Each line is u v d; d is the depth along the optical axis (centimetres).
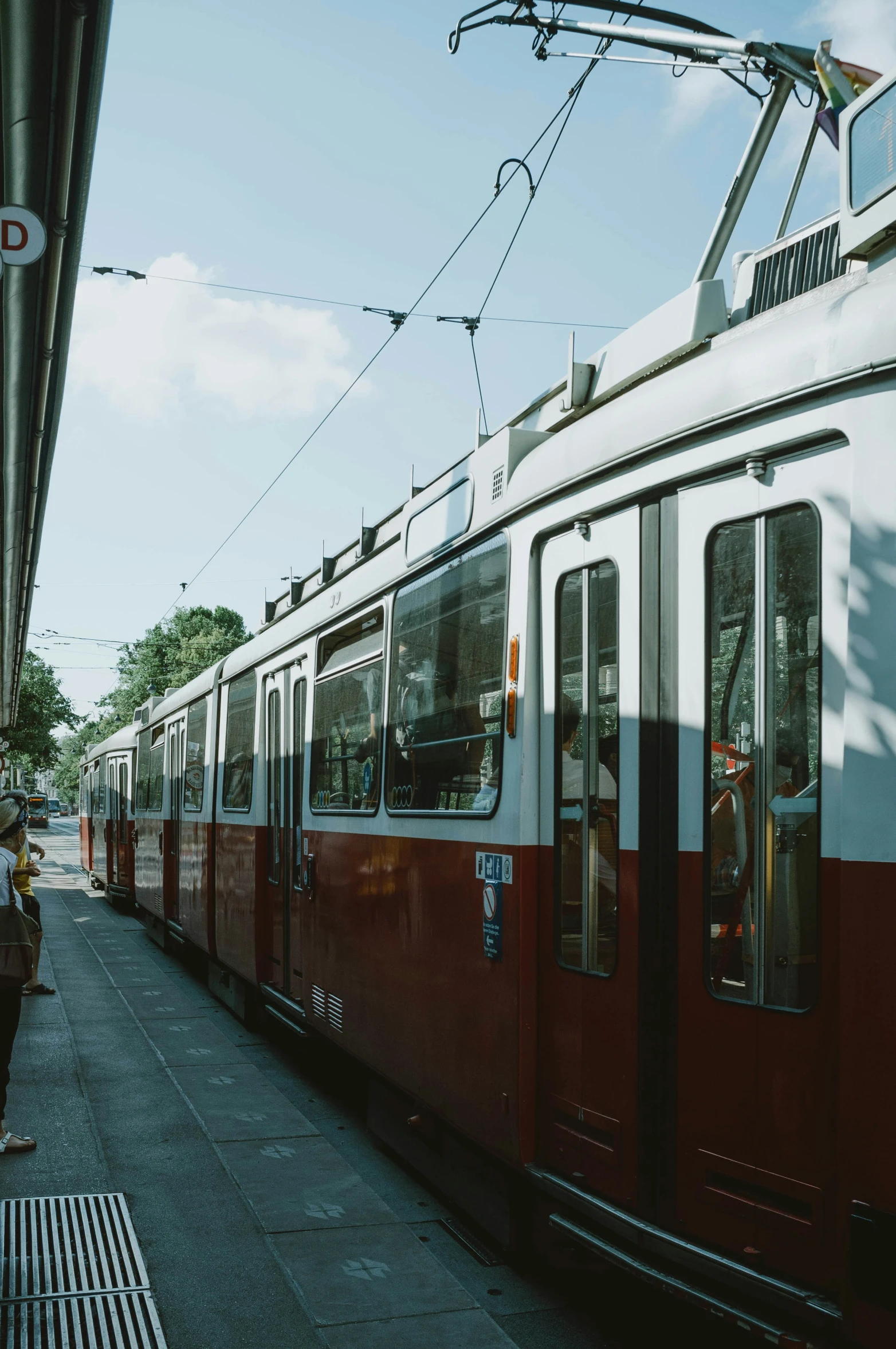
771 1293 290
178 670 6216
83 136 533
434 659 529
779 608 309
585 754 389
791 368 304
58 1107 678
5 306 645
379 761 600
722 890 322
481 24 579
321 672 743
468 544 494
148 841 1627
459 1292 423
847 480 292
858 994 271
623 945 361
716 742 329
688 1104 328
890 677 274
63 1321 392
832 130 333
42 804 7912
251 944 890
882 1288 259
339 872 663
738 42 405
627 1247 351
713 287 359
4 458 959
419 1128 526
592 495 387
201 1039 898
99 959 1365
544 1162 402
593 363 421
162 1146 606
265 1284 428
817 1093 287
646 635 360
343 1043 640
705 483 339
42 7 431
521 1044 408
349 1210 511
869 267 301
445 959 486
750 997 309
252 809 915
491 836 444
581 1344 386
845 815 279
